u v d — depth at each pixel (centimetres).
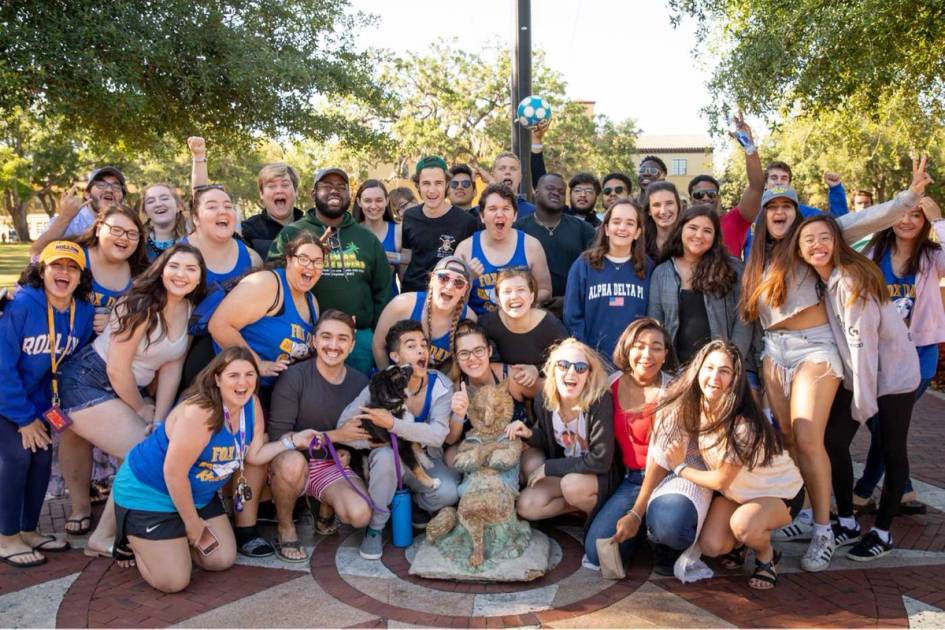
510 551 426
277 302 467
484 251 556
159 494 396
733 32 1027
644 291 507
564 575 423
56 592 400
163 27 1138
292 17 1326
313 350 485
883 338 434
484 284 552
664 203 534
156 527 395
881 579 414
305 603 389
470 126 3456
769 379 450
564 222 620
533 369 493
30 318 426
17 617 374
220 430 402
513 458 442
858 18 845
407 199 881
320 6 1356
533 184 784
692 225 472
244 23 1266
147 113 1234
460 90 3388
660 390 435
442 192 628
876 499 538
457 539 435
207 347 477
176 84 1216
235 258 506
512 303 474
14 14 990
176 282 434
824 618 370
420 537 477
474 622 369
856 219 448
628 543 433
